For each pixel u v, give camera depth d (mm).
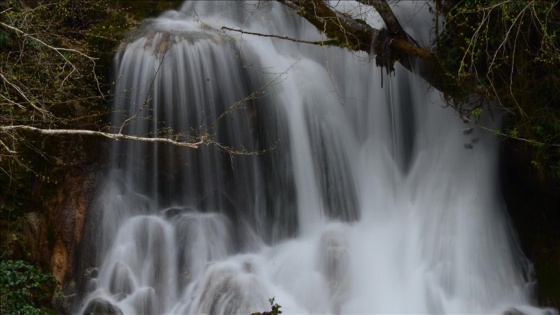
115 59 11258
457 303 10188
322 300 10086
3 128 8664
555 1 9633
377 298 10180
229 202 11242
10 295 8773
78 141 10688
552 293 10477
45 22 11328
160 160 11094
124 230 10688
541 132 9883
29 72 10516
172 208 11102
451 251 10594
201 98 11195
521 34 9773
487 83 10078
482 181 11156
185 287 10344
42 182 10211
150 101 11023
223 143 11242
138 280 10312
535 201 11359
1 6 10805
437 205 11164
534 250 10961
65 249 10227
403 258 10695
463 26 10070
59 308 9648
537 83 9922
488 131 11125
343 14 10828
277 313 9086
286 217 11391
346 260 10516
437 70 10414
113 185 10867
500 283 10461
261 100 11430
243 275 10219
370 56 10773
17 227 9734
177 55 11180
